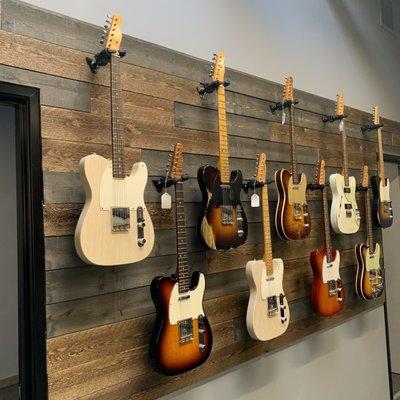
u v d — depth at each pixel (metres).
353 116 3.18
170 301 1.63
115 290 1.63
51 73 1.52
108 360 1.58
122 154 1.53
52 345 1.44
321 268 2.43
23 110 1.47
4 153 3.53
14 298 3.52
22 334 1.44
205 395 1.97
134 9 1.86
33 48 1.48
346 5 3.29
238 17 2.36
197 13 2.14
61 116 1.54
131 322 1.67
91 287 1.56
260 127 2.36
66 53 1.57
